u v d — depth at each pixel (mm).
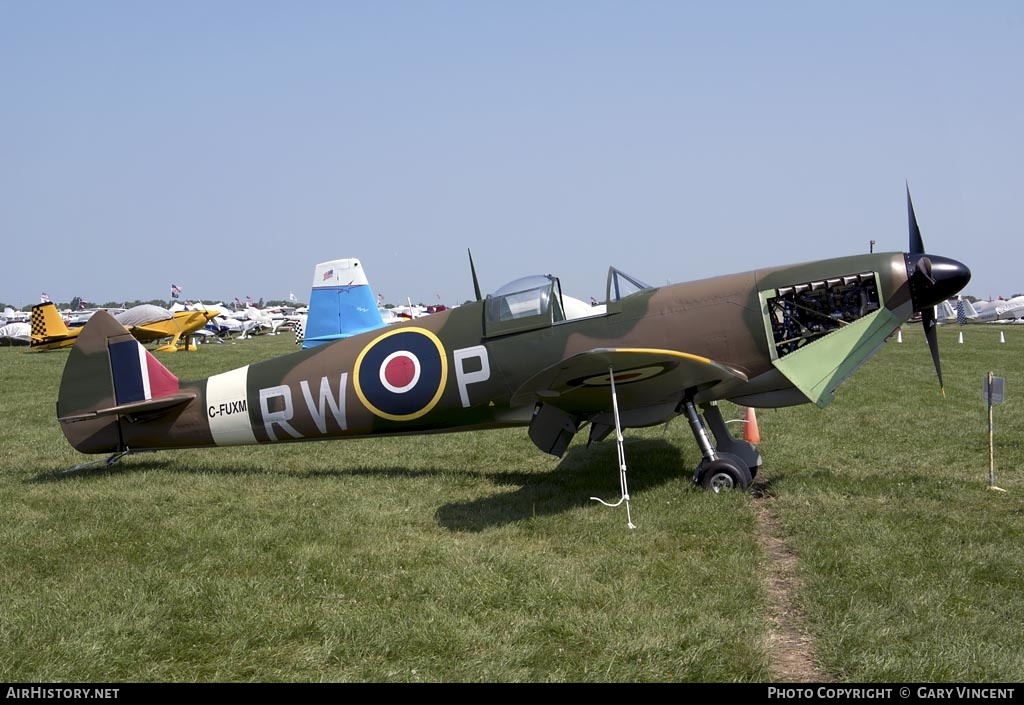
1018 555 5426
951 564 5238
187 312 36406
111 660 4164
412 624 4535
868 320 7582
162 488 8102
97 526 6559
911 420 11688
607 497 7344
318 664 4137
